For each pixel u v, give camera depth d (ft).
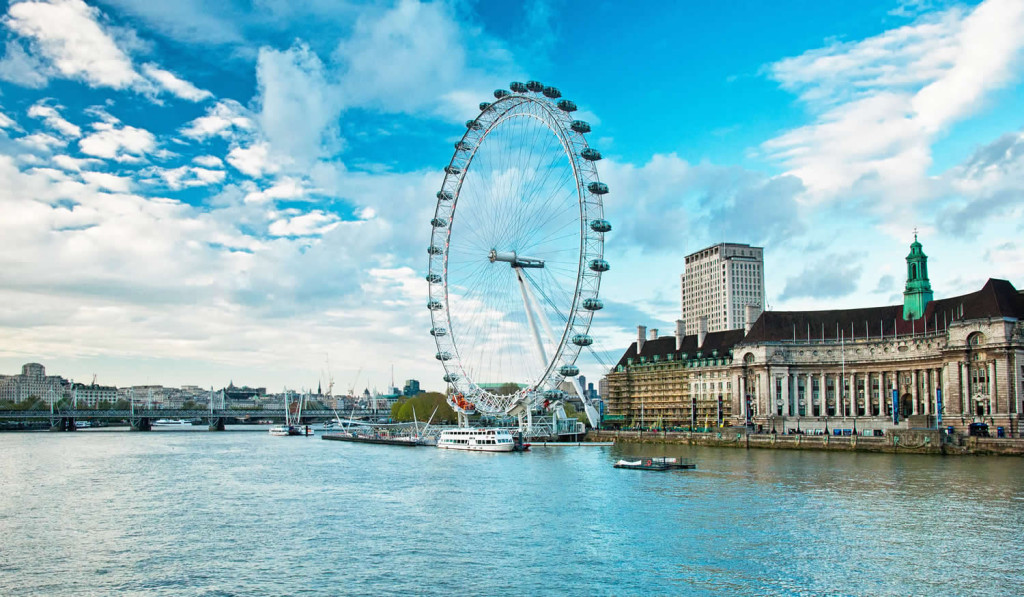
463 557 232.32
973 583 201.36
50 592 202.69
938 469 419.13
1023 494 329.31
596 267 577.43
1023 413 545.85
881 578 206.18
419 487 385.29
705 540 249.34
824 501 316.60
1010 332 554.05
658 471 436.35
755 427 652.89
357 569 220.84
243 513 313.32
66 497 362.53
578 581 206.28
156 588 205.57
